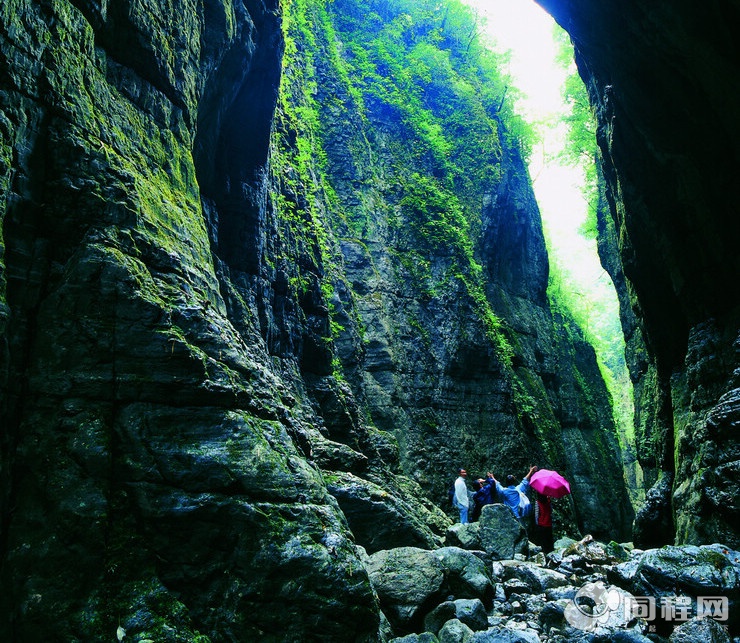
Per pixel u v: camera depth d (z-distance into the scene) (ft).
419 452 70.95
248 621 15.20
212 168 34.53
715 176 37.27
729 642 17.85
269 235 45.32
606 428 120.67
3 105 15.76
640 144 43.09
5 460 14.92
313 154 81.92
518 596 25.11
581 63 52.24
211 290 21.86
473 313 84.17
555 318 128.88
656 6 32.30
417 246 86.53
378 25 107.24
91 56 19.67
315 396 49.37
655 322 50.24
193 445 16.38
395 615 21.63
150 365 16.57
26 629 13.89
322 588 15.78
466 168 104.47
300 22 89.51
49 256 16.74
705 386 38.50
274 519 16.29
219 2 29.22
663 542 46.91
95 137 18.58
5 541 14.61
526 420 88.12
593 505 99.76
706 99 35.06
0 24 15.70
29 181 16.46
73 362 16.07
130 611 14.40
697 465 35.86
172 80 24.34
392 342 76.79
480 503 46.34
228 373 17.97
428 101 106.83
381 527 33.58
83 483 15.21
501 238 105.81
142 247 18.38
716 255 39.09
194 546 15.55
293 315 47.85
